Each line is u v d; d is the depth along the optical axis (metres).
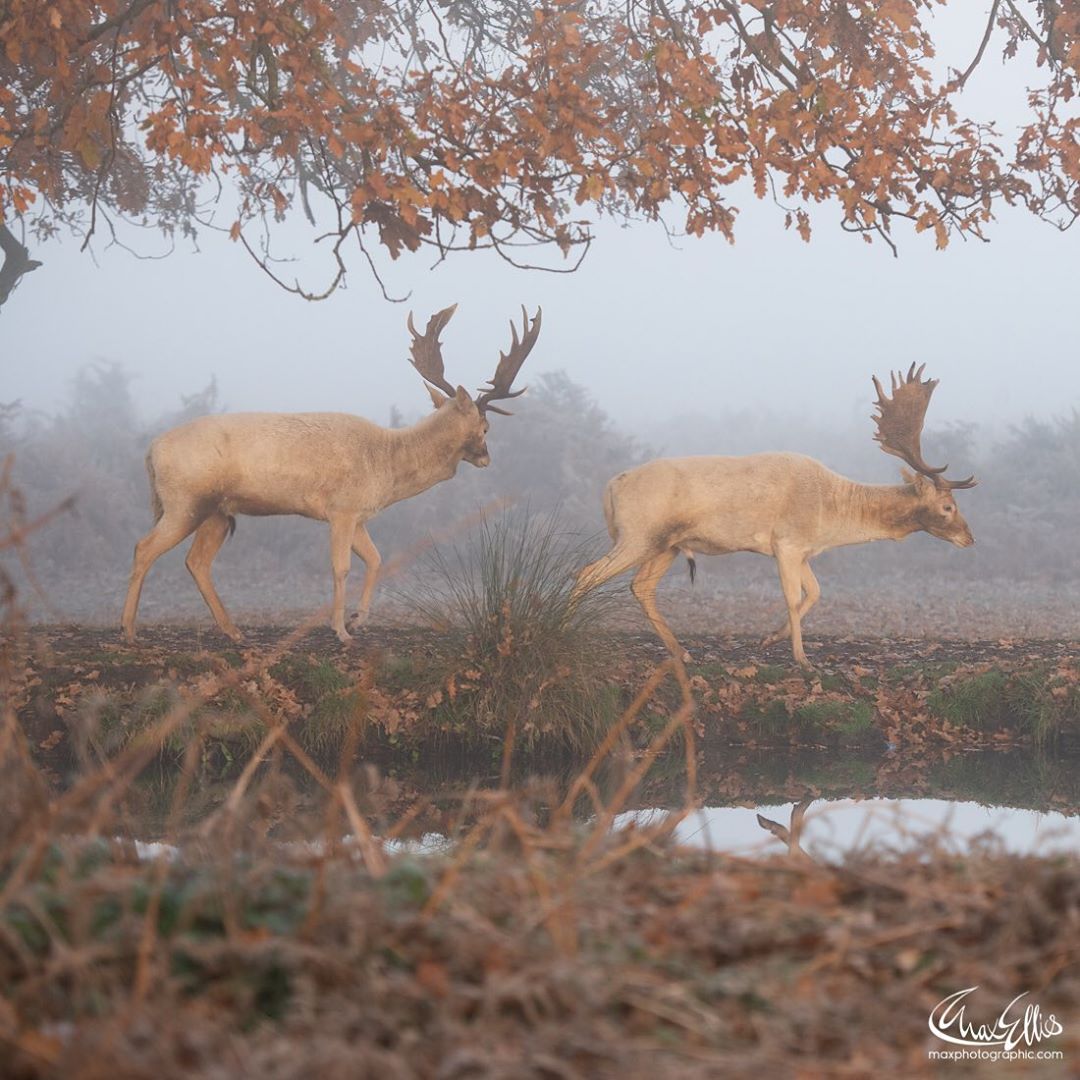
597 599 35.28
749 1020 7.36
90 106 32.94
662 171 35.28
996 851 10.62
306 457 37.03
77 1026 6.87
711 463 37.31
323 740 30.59
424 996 7.29
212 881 8.55
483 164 33.28
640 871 9.68
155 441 36.88
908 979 8.05
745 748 32.94
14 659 29.05
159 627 42.00
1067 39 41.09
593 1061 6.77
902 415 38.00
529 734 31.45
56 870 9.05
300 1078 6.36
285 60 32.41
